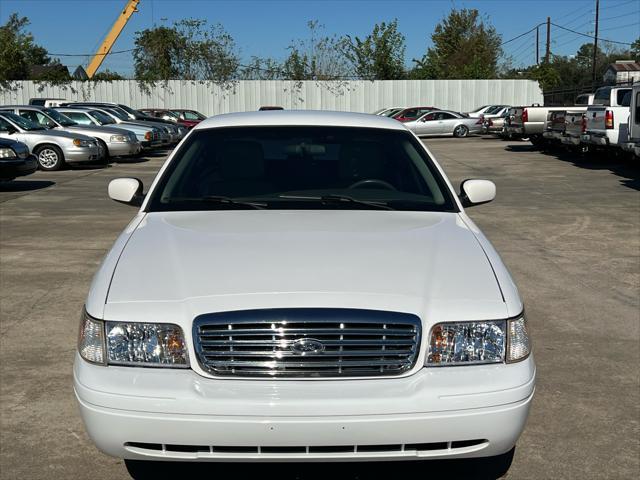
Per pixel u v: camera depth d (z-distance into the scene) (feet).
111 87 127.03
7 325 17.78
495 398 8.97
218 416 8.71
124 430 8.85
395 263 10.17
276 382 8.87
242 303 9.13
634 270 23.77
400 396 8.84
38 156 58.95
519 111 77.87
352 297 9.22
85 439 12.03
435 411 8.84
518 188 45.32
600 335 17.31
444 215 12.70
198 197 13.15
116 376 9.00
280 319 8.97
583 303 19.95
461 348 9.19
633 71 216.13
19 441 11.92
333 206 12.85
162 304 9.27
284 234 11.23
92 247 27.27
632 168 56.70
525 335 9.57
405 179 13.73
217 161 13.89
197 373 8.96
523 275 23.04
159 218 12.35
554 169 57.00
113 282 9.83
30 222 32.96
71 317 18.42
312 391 8.81
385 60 146.30
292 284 9.46
